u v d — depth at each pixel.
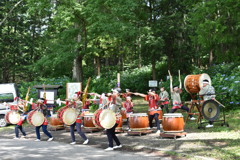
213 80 16.23
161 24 25.89
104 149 8.83
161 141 9.27
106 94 9.01
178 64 27.09
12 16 33.97
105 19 18.31
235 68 17.09
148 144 8.99
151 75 31.88
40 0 18.95
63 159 7.38
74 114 9.84
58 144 9.89
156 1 26.81
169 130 9.55
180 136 9.79
